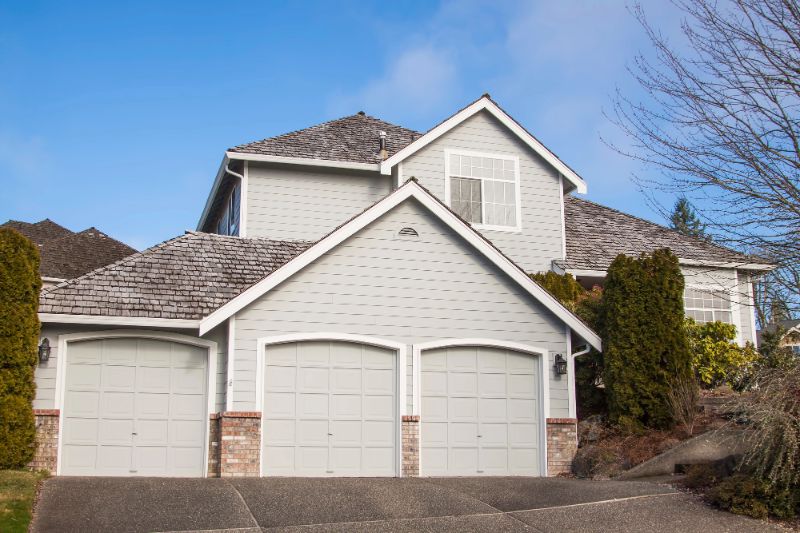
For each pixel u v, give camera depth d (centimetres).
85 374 1605
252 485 1391
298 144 2262
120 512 1174
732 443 1478
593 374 1912
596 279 2331
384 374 1688
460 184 2256
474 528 1162
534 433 1753
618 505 1272
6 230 1527
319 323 1659
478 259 1769
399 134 2478
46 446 1548
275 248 1980
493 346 1753
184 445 1614
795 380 1295
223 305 1588
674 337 1767
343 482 1459
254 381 1606
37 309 1548
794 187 1414
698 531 1151
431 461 1686
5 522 1077
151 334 1633
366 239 1712
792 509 1201
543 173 2334
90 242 2603
